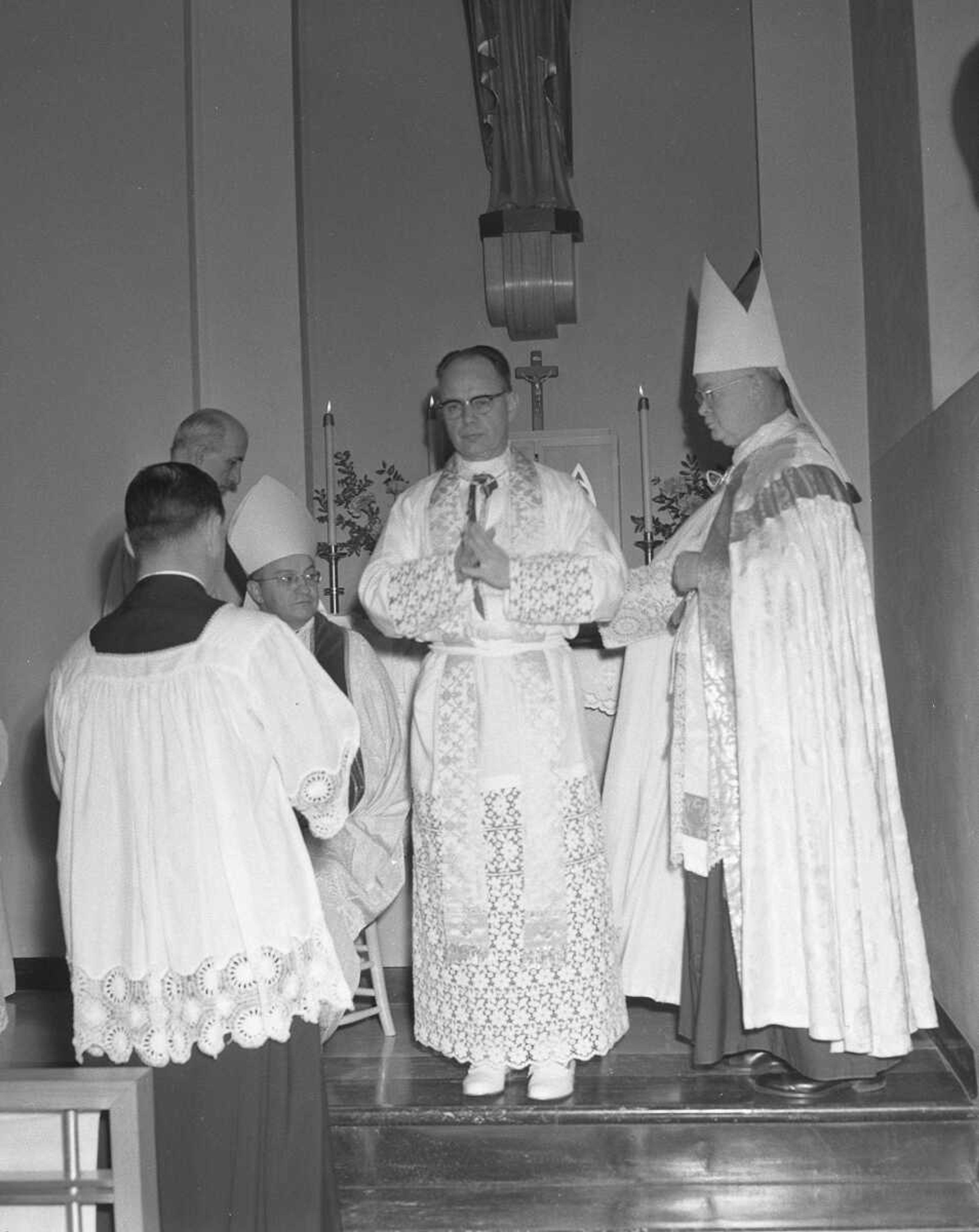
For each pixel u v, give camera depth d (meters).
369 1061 3.75
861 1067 3.40
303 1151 2.64
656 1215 3.21
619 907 3.96
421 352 6.06
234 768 2.64
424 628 3.48
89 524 5.25
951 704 3.78
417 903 3.57
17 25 5.41
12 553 5.25
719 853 3.50
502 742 3.42
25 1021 4.58
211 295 5.42
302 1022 2.68
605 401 6.03
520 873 3.40
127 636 2.70
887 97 4.65
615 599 3.38
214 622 2.69
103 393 5.30
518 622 3.40
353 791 2.94
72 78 5.40
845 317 5.25
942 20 4.19
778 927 3.40
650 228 6.05
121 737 2.67
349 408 6.05
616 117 6.09
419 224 6.10
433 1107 3.35
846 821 3.40
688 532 3.91
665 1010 4.21
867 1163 3.29
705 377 3.74
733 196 6.02
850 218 5.28
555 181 5.79
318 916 2.70
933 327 4.14
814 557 3.50
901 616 4.49
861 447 5.20
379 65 6.13
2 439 5.28
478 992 3.41
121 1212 2.43
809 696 3.44
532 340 6.03
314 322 6.07
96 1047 2.67
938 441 3.87
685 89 6.06
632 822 3.98
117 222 5.36
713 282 3.78
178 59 5.43
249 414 5.40
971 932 3.52
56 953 5.11
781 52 5.37
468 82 6.11
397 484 5.82
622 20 6.09
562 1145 3.34
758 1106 3.31
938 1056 3.70
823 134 5.32
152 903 2.62
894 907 3.44
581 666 4.28
